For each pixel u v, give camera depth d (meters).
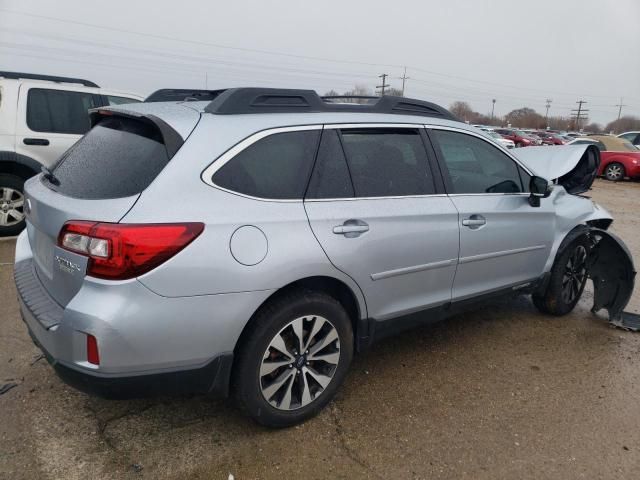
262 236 2.45
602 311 4.82
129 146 2.54
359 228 2.80
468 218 3.44
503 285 3.88
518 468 2.58
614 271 4.45
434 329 4.23
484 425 2.92
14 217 6.19
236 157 2.50
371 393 3.19
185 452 2.57
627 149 17.83
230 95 2.64
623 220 10.00
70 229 2.24
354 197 2.88
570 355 3.85
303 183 2.70
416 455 2.64
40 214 2.52
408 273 3.11
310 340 2.74
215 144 2.46
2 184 6.07
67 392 3.02
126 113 2.66
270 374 2.67
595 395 3.29
